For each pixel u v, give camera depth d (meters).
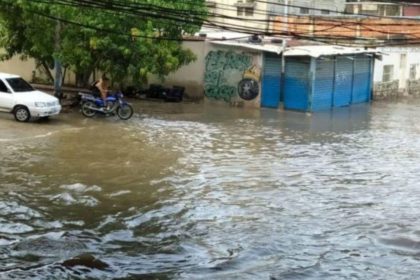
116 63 25.70
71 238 11.41
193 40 28.25
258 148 20.09
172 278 9.73
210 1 32.31
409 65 37.97
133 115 25.44
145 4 22.45
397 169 17.75
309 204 14.02
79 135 20.69
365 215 13.30
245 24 33.44
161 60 26.30
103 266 10.16
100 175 15.85
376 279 9.88
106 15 23.33
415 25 28.41
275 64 29.41
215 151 19.31
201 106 29.33
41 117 22.59
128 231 11.93
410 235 12.01
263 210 13.46
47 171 16.00
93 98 24.12
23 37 25.83
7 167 16.20
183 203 13.80
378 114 29.31
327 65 30.28
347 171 17.34
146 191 14.62
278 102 29.61
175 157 18.22
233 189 15.05
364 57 33.44
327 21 28.20
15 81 22.95
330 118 27.52
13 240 11.20
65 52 24.83
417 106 32.91
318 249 11.18
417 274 10.10
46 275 9.69
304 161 18.42
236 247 11.20
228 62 30.02
